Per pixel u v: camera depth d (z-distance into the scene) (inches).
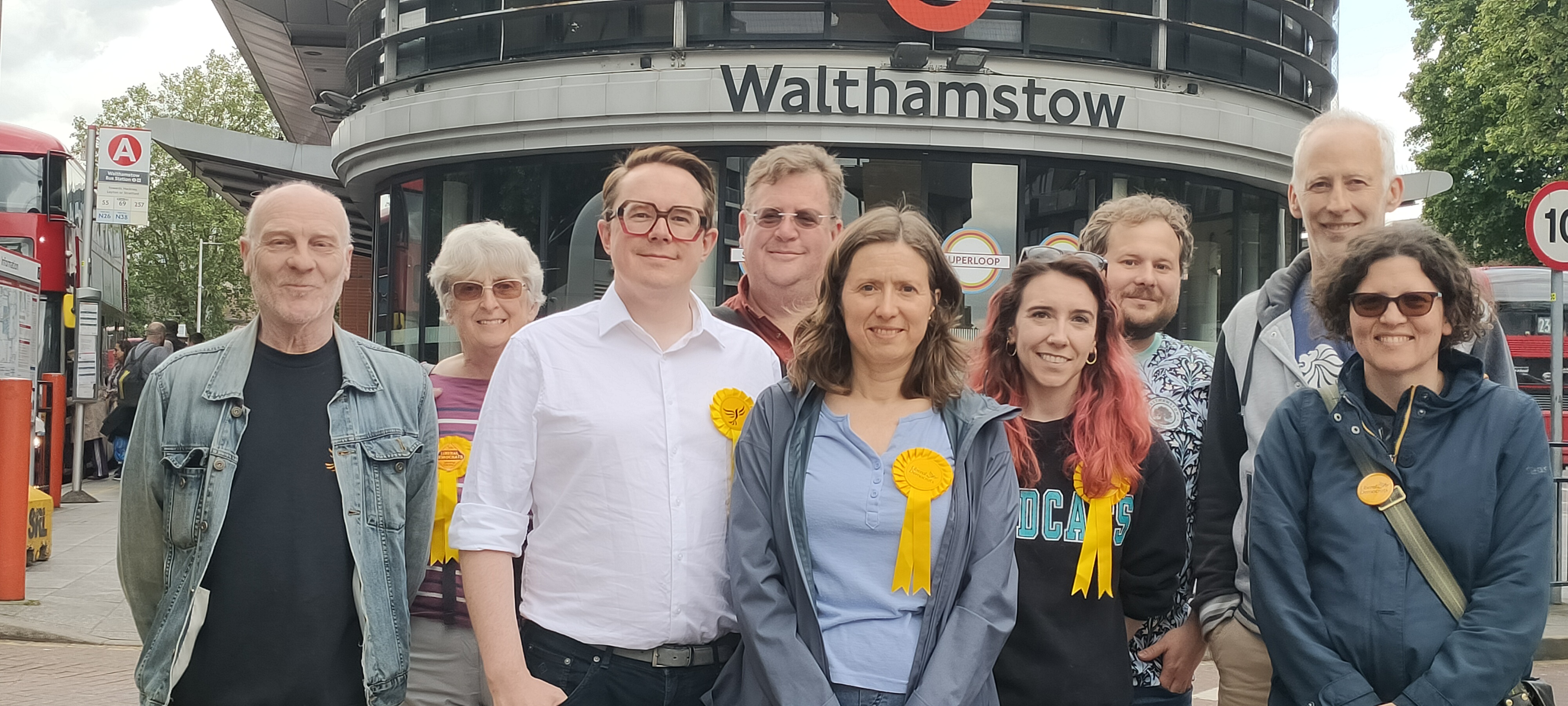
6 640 267.6
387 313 568.1
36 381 487.8
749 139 465.7
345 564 112.7
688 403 114.0
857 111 460.1
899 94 461.4
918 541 103.7
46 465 482.3
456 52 516.1
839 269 109.7
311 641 110.2
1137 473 118.3
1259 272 538.0
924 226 109.6
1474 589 104.3
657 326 115.4
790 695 99.3
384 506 115.6
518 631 111.3
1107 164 492.7
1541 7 960.3
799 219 152.5
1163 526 120.6
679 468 111.9
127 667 245.9
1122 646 118.0
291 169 647.8
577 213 494.3
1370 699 102.7
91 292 510.6
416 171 543.2
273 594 109.2
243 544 109.1
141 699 108.5
